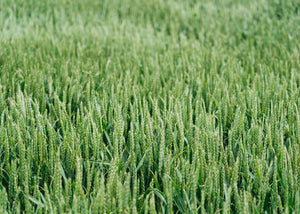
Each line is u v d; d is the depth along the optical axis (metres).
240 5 8.05
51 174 2.31
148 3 8.37
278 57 5.03
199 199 2.21
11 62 4.32
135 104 2.97
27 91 3.59
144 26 7.11
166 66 4.46
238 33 6.21
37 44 5.32
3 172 2.42
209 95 3.45
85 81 3.82
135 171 2.23
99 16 7.65
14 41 5.11
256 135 2.65
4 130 2.60
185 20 7.26
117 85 3.60
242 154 2.56
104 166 2.47
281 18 7.28
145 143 2.59
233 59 4.93
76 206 1.88
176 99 3.09
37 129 2.55
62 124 2.57
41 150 2.40
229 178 2.29
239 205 2.01
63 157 2.45
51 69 4.14
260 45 5.52
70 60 4.66
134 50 5.07
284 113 2.96
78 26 6.33
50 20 7.01
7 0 7.87
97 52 5.05
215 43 5.59
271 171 2.44
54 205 1.96
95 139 2.42
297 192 1.95
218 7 8.16
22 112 2.88
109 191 1.96
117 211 2.02
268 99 3.31
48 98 3.48
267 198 2.22
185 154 2.60
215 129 2.86
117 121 2.55
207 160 2.46
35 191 2.08
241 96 3.36
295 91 3.53
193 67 4.25
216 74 4.16
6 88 3.69
